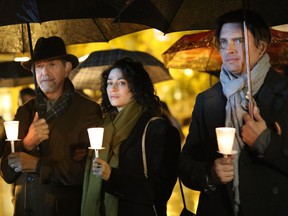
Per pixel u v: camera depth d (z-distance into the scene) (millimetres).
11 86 6672
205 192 2863
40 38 3979
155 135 3338
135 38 13969
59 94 3994
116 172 3252
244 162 2795
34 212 3789
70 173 3744
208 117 2996
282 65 5023
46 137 3621
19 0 3203
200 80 13773
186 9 3234
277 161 2670
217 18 3047
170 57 5207
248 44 2797
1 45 4215
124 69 3521
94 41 4348
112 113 3678
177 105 15133
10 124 3525
